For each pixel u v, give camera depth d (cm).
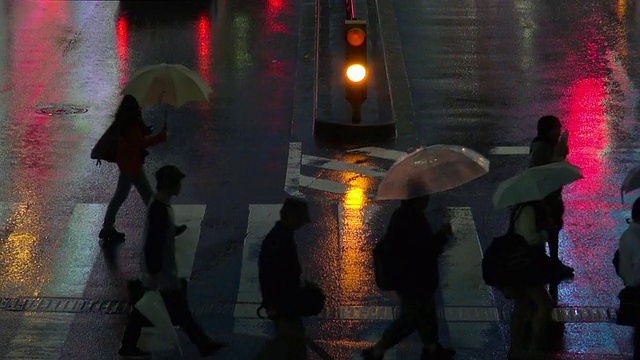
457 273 1645
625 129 2411
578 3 3528
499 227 1836
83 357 1376
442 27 3256
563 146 1461
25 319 1484
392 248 1267
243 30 3234
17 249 1741
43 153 2238
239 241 1775
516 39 3142
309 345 1258
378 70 2761
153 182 2041
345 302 1548
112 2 3606
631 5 3500
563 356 1377
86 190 2023
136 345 1373
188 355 1380
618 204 1944
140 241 1777
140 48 3070
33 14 3466
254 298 1562
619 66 2902
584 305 1536
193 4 3516
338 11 3334
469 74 2828
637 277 1245
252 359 1366
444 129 2420
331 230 1825
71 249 1744
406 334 1306
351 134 2330
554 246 1482
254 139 2328
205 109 2523
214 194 2002
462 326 1472
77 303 1541
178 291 1317
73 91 2686
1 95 2642
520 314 1327
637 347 1286
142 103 1684
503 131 2403
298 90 2675
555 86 2733
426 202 1258
